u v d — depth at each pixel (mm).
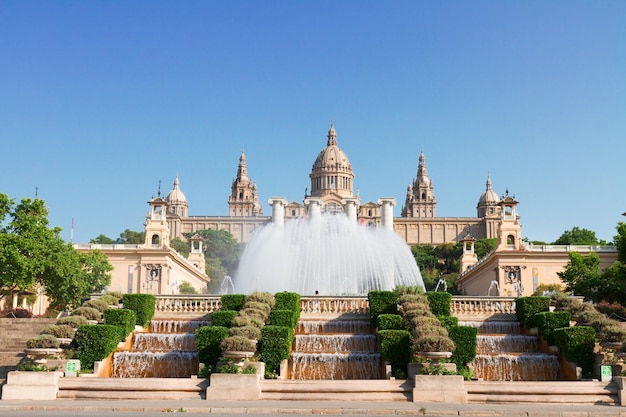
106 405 28578
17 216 63219
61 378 32031
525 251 107062
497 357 37188
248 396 30656
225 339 33000
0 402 29844
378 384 31438
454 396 30578
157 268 108250
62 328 35406
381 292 42844
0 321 43188
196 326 42875
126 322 39344
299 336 39656
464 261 136750
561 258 106812
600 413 27500
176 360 37375
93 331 36031
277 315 39156
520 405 30047
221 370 32312
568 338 36312
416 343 32875
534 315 41406
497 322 43469
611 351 35812
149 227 110250
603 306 64188
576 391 31344
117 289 107750
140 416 26375
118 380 31766
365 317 43812
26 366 32625
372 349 39344
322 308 45125
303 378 36781
